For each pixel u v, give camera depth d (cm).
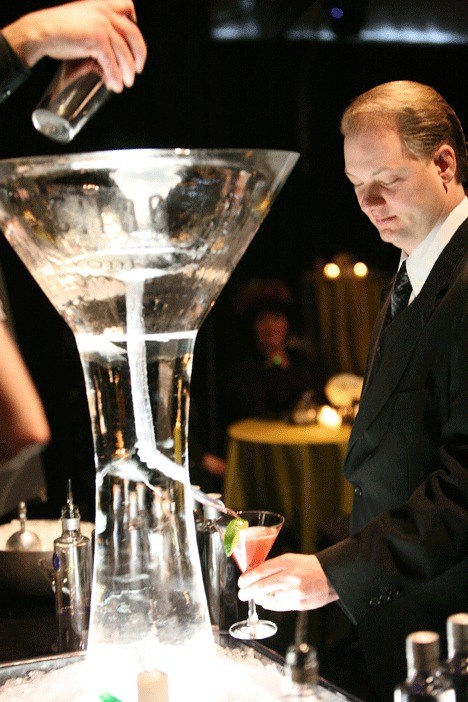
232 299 639
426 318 184
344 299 628
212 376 536
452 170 189
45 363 418
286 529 405
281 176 125
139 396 123
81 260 116
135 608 125
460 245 184
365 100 189
